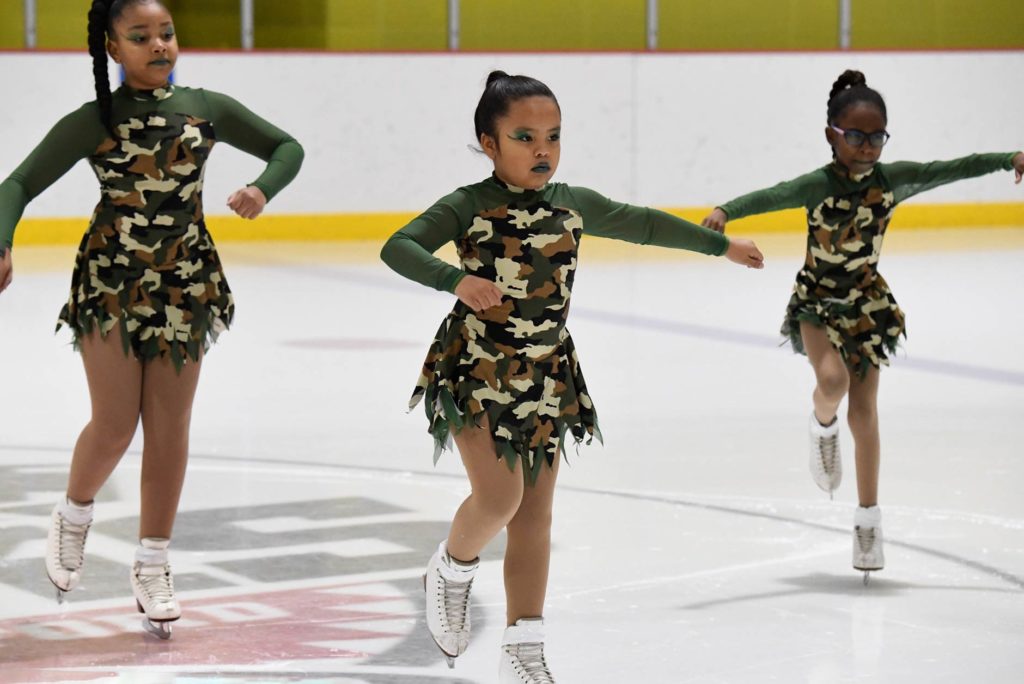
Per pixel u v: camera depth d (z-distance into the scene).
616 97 36.44
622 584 10.32
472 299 7.07
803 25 40.28
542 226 7.57
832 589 10.20
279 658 8.66
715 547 11.34
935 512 12.40
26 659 8.62
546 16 39.09
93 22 8.88
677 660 8.67
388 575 10.47
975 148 38.25
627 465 14.17
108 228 9.00
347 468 13.99
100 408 9.09
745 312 25.05
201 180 9.16
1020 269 30.39
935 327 23.27
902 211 38.38
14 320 23.14
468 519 7.71
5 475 13.58
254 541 11.37
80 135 8.84
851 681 8.28
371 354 20.69
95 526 11.80
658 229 7.98
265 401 17.31
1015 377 19.06
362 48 38.12
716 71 36.91
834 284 10.67
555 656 8.75
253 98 34.34
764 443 15.19
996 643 9.00
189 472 13.73
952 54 37.94
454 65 35.50
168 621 9.00
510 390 7.62
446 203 7.52
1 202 8.58
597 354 20.78
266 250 33.25
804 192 10.50
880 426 15.99
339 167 35.12
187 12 36.47
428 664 8.55
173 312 9.09
